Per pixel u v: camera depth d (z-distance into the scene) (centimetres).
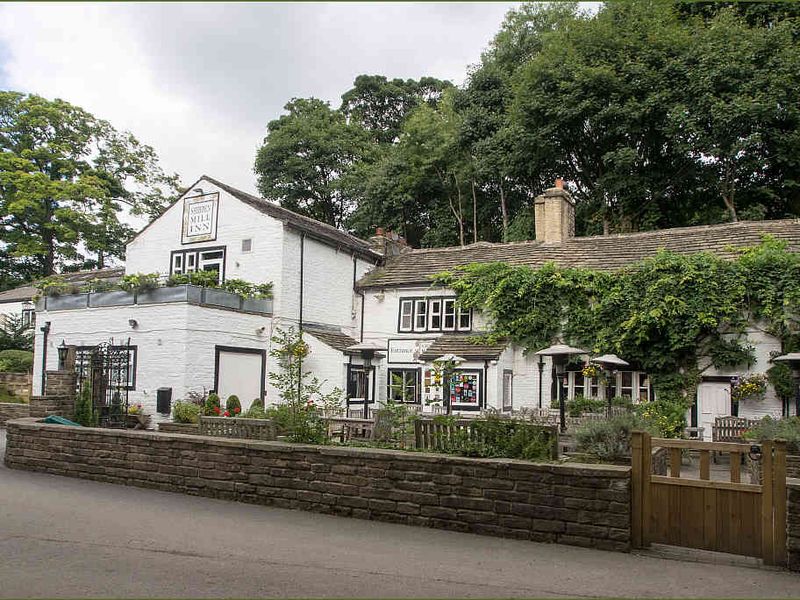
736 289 1859
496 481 733
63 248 3878
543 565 619
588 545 684
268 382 2223
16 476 1040
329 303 2464
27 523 738
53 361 2180
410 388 2395
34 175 3591
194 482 927
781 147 2647
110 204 3934
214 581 549
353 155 4472
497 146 3322
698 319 1873
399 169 3816
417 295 2444
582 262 2245
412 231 4144
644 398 1998
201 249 2416
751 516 636
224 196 2391
